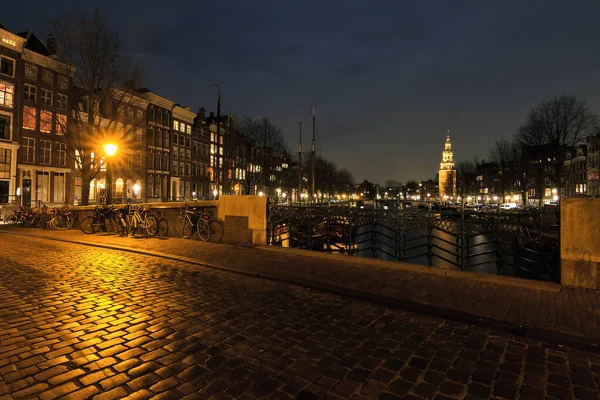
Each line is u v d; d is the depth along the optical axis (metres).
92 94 28.83
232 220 11.55
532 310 5.29
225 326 4.75
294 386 3.32
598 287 6.32
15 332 4.42
